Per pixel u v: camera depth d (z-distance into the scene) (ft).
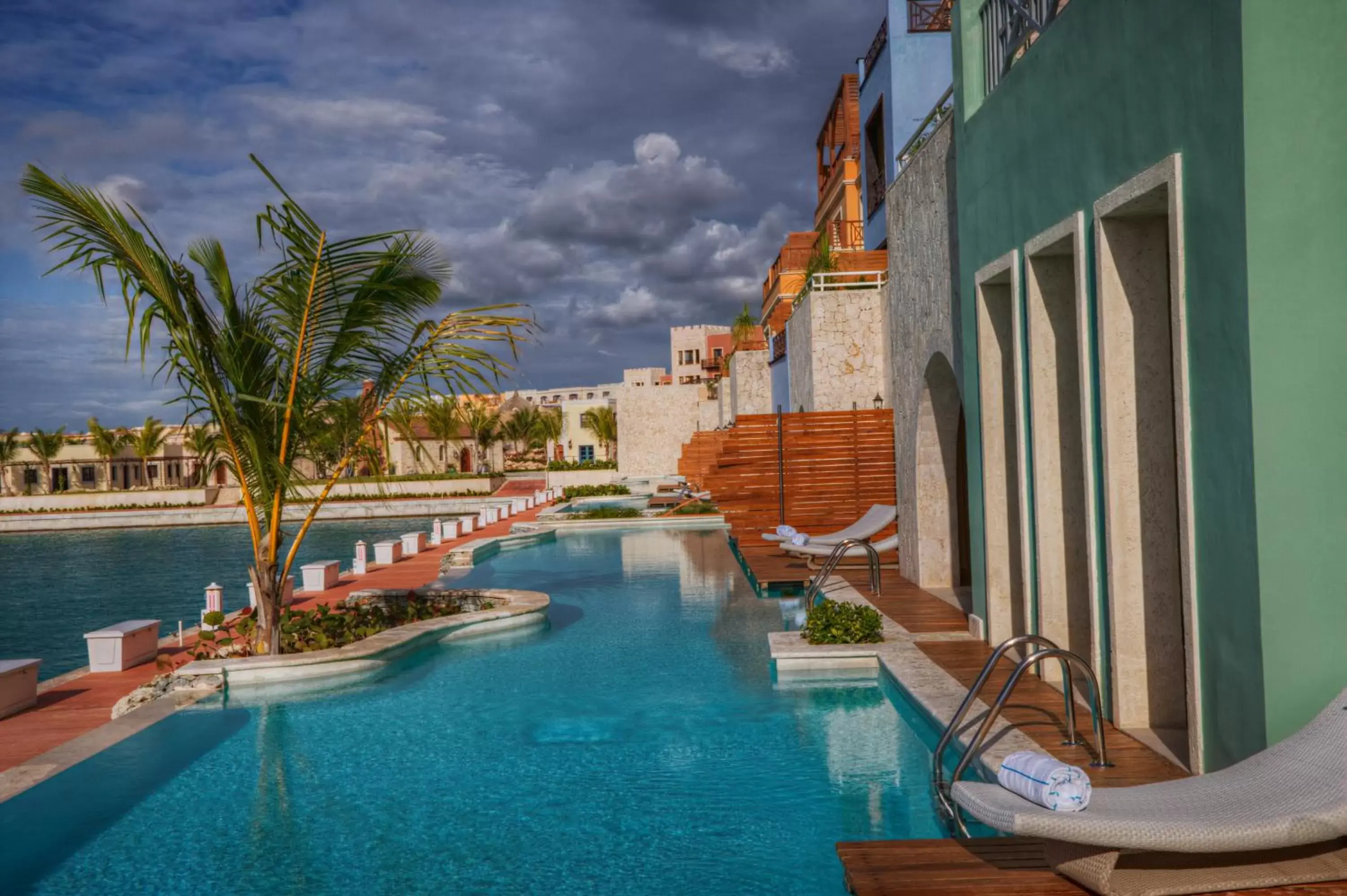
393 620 36.42
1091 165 18.04
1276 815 10.56
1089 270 18.33
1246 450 13.15
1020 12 22.62
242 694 27.02
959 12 26.71
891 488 55.72
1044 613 21.59
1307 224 12.85
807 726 22.08
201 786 19.48
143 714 24.62
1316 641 12.89
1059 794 10.95
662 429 174.19
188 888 14.71
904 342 38.45
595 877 14.64
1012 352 25.25
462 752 21.29
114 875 15.24
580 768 19.89
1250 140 12.84
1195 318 14.37
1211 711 14.38
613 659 30.42
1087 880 11.27
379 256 28.17
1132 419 17.72
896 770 18.89
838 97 85.40
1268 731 12.92
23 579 71.31
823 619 27.55
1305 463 12.89
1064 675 17.33
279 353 26.94
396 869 15.21
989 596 25.48
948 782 16.76
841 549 34.99
